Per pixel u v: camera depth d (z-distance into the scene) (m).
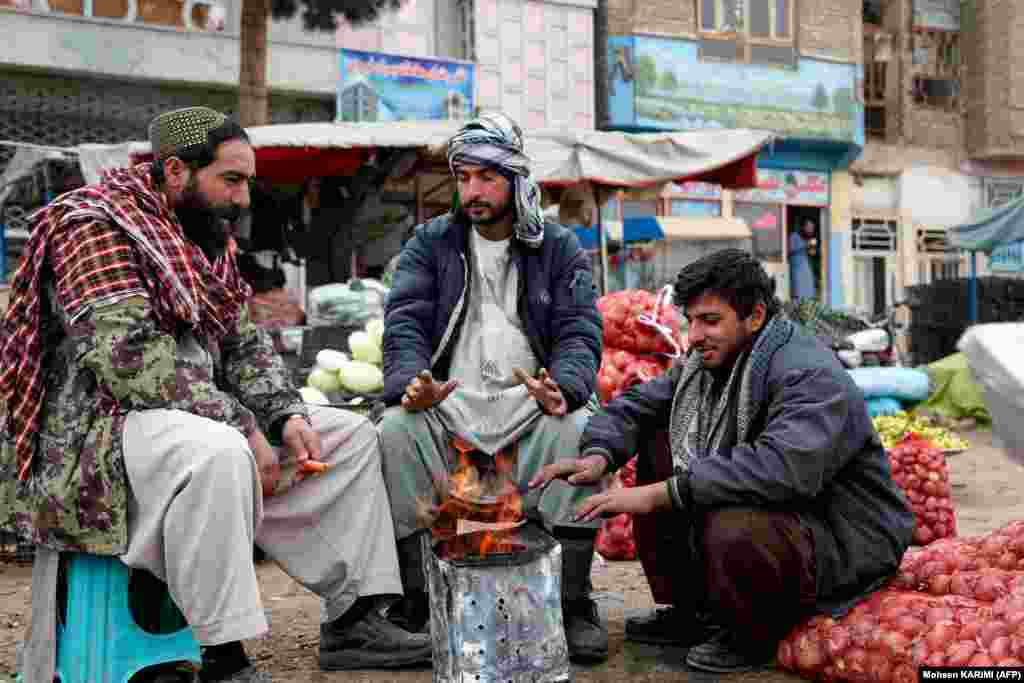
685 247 17.05
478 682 2.18
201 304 2.47
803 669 2.52
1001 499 6.28
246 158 2.52
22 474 2.31
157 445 2.22
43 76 14.05
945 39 21.86
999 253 21.59
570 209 8.93
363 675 2.62
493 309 3.04
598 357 2.97
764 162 19.67
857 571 2.58
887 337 11.48
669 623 2.93
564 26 17.55
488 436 2.88
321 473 2.66
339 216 9.16
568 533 2.75
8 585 4.11
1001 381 1.85
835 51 19.86
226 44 14.86
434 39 16.80
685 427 2.75
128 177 2.47
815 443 2.46
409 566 2.83
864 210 20.97
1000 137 21.34
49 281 2.38
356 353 5.39
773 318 2.68
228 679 2.33
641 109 18.38
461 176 2.95
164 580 2.26
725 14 19.00
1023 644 2.18
